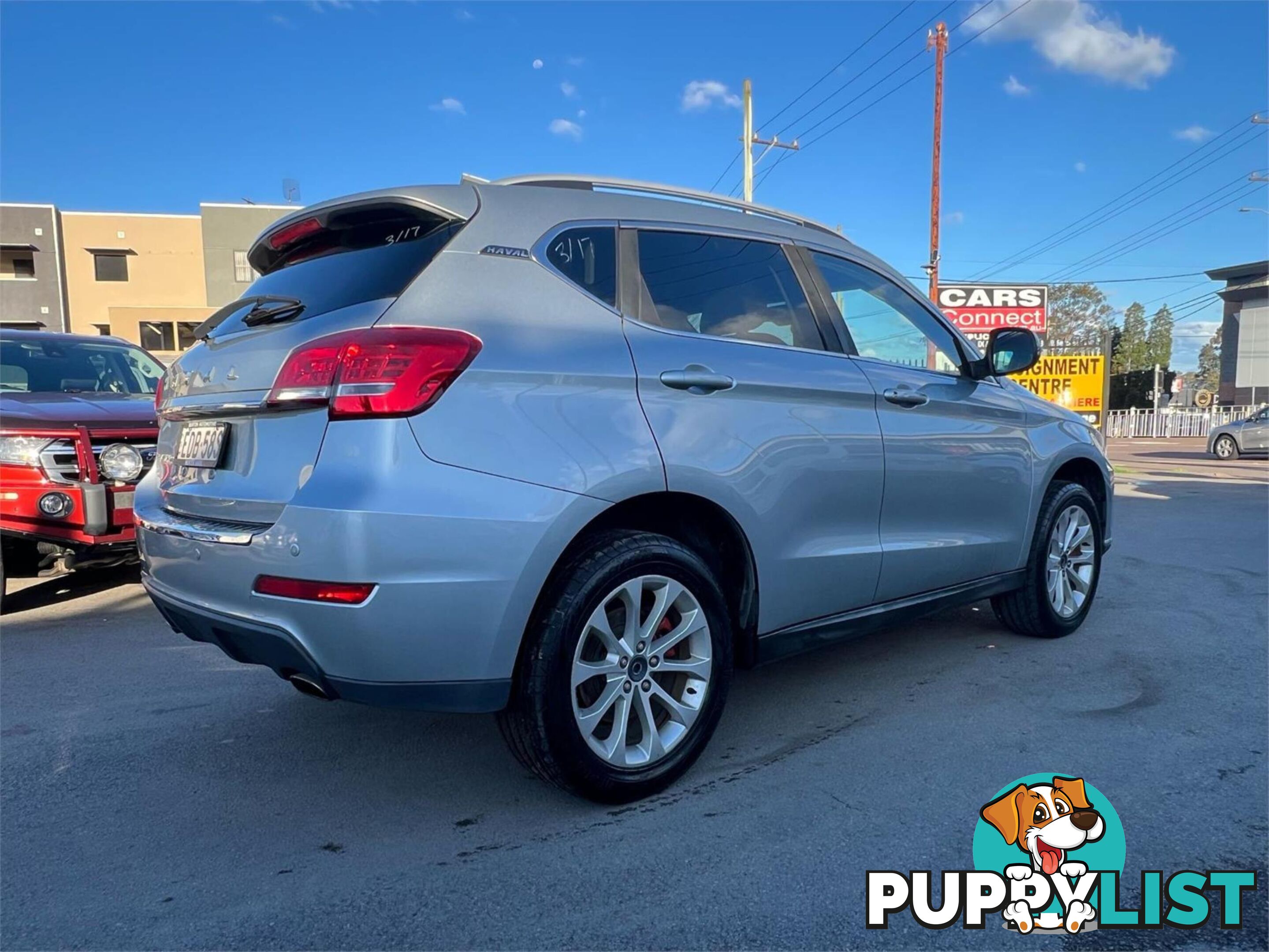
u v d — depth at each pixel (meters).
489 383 2.47
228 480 2.72
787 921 2.24
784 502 3.14
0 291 34.78
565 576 2.60
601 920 2.25
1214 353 80.44
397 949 2.14
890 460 3.55
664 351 2.89
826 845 2.59
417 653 2.37
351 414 2.36
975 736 3.39
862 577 3.48
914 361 3.96
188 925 2.25
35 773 3.16
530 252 2.74
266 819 2.81
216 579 2.60
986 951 2.14
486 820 2.78
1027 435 4.33
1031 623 4.57
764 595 3.14
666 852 2.56
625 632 2.75
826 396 3.33
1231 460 21.88
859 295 3.78
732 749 3.29
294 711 3.77
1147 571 6.56
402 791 3.00
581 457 2.58
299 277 2.95
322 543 2.32
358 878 2.46
